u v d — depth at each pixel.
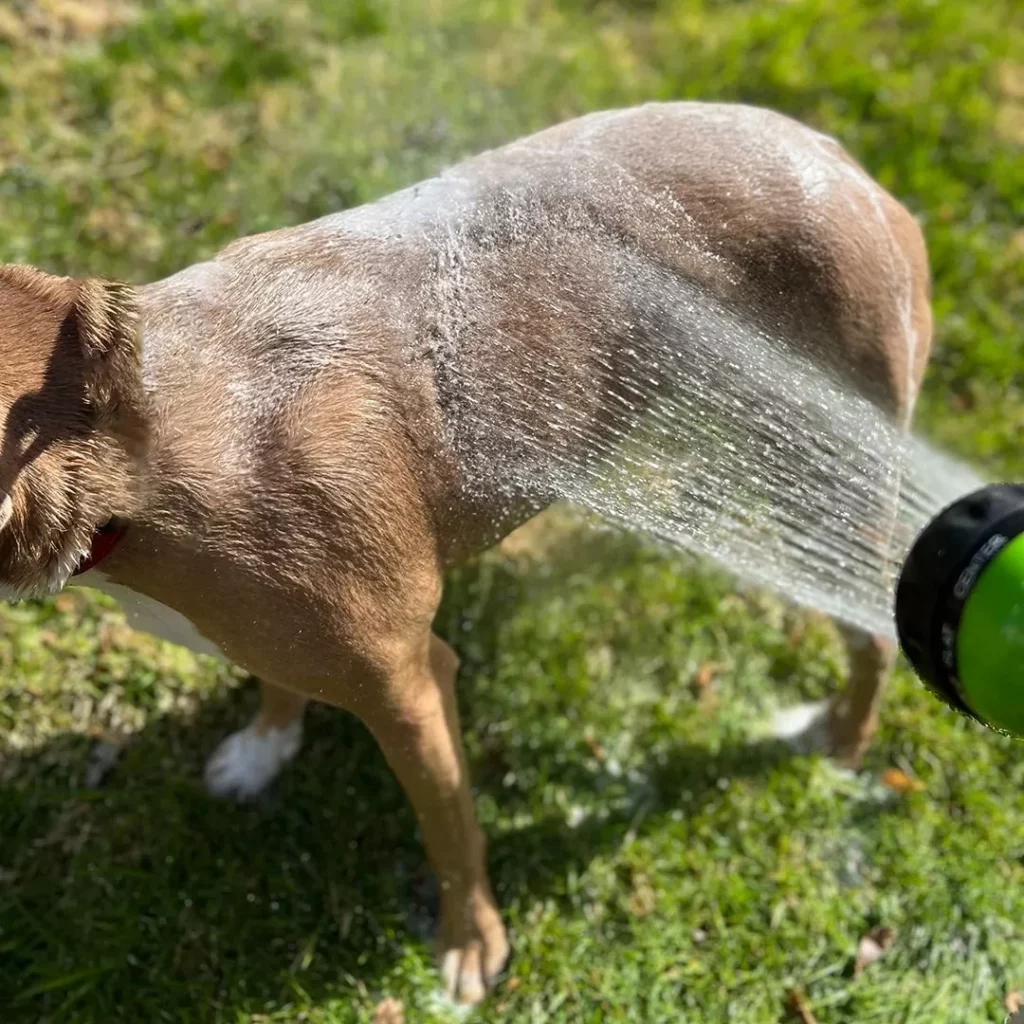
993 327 1.50
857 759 1.18
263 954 1.03
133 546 0.74
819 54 1.77
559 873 1.09
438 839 0.97
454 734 0.92
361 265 0.80
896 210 0.93
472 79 1.67
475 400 0.80
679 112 0.90
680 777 1.16
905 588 0.58
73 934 1.02
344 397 0.76
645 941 1.06
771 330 0.87
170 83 1.57
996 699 0.54
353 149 1.53
